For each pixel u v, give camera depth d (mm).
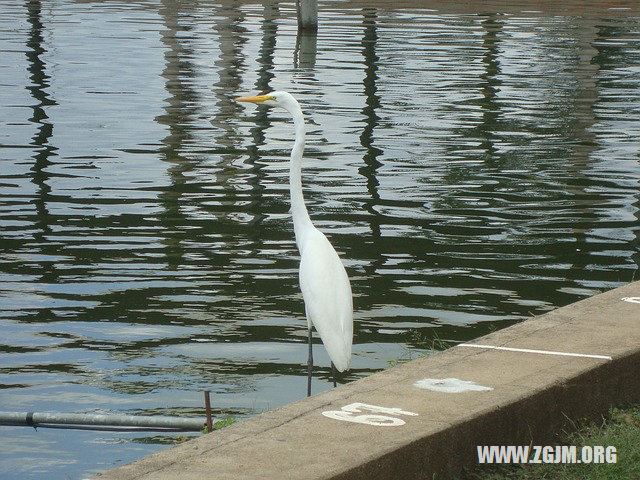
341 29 33281
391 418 5215
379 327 9977
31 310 10367
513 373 5914
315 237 7863
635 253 12641
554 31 33656
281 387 8555
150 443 7531
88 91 22594
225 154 17500
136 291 10992
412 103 22094
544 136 19297
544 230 13547
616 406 6250
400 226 13656
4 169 16172
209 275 11562
